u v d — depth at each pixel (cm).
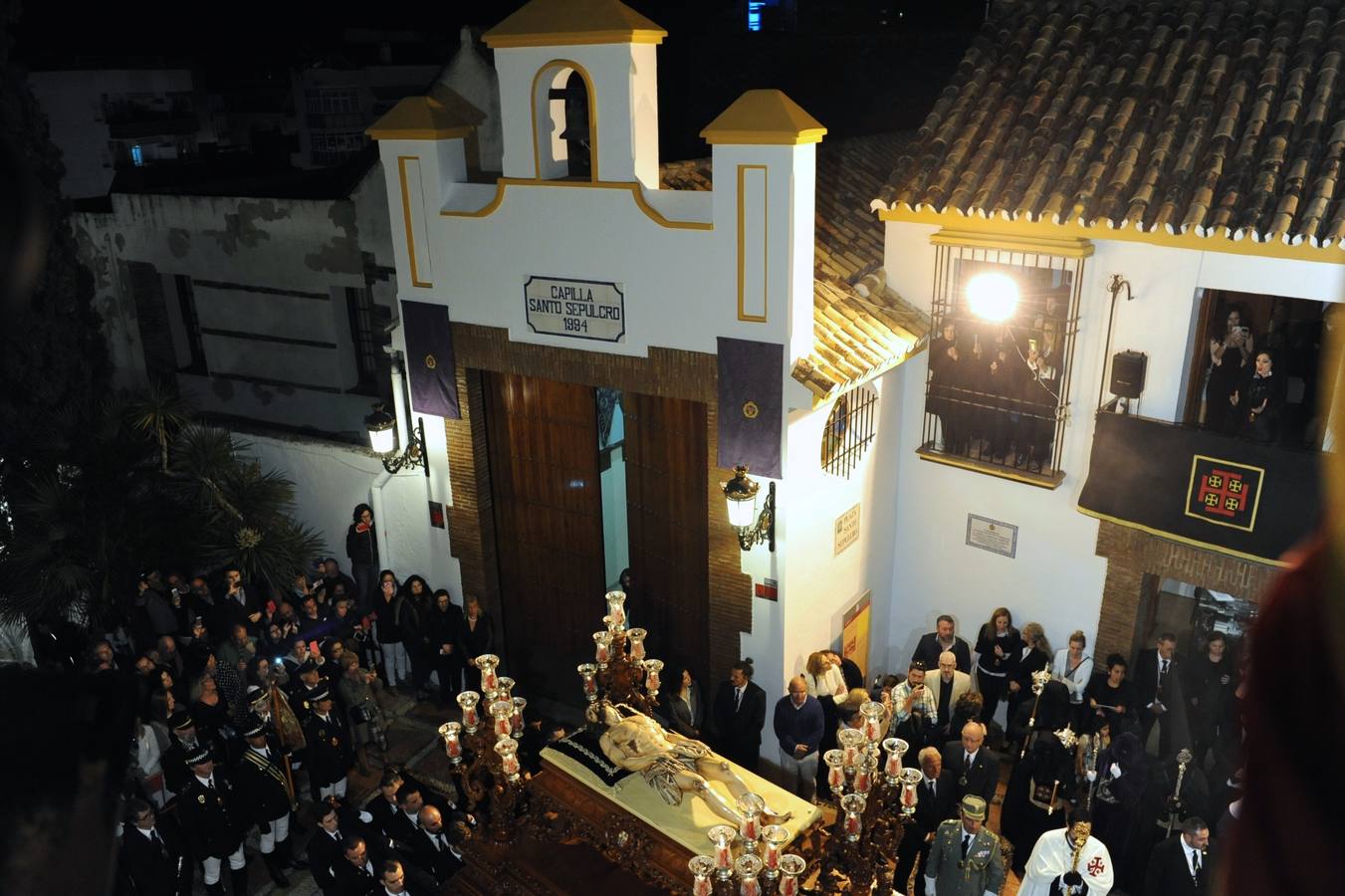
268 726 1030
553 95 1041
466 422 1205
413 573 1334
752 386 991
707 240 975
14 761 72
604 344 1071
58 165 1319
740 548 1048
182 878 946
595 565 1198
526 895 852
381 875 879
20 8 1258
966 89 1126
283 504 1413
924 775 924
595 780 874
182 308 1616
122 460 1269
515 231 1090
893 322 1093
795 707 1020
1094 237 974
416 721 1259
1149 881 852
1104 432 1002
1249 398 926
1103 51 1096
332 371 1489
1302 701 44
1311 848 44
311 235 1417
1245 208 898
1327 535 44
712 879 722
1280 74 982
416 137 1116
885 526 1198
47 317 1302
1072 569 1088
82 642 1254
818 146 1392
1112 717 1004
